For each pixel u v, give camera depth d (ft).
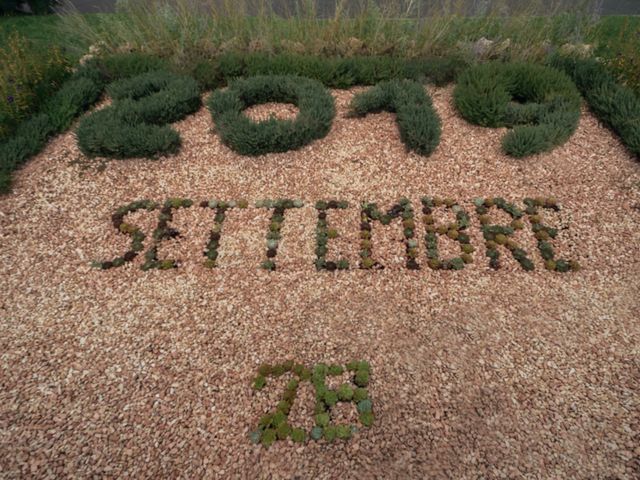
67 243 19.03
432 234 18.86
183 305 16.63
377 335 15.55
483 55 28.02
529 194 20.61
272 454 12.73
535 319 15.98
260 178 21.52
